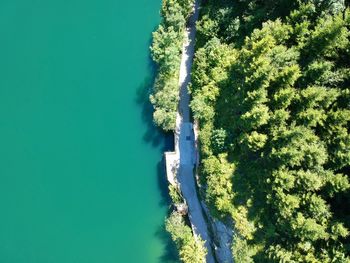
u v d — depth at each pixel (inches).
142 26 3602.4
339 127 2449.6
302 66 2598.4
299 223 2511.1
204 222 3216.0
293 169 2593.5
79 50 3614.7
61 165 3462.1
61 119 3518.7
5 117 3538.4
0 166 3479.3
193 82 3176.7
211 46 3063.5
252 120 2640.3
